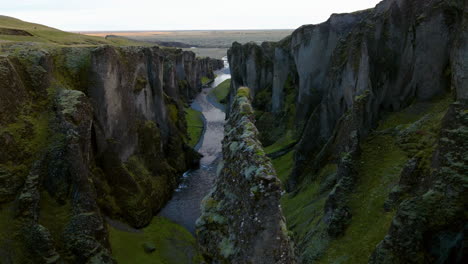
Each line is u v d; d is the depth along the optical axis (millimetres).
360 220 23672
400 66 30766
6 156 27375
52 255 25359
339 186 26391
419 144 24484
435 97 27984
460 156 17062
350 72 36156
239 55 92250
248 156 12242
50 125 31422
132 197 41750
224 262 11562
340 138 33562
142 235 38438
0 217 25344
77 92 34188
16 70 32750
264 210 10828
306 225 29969
